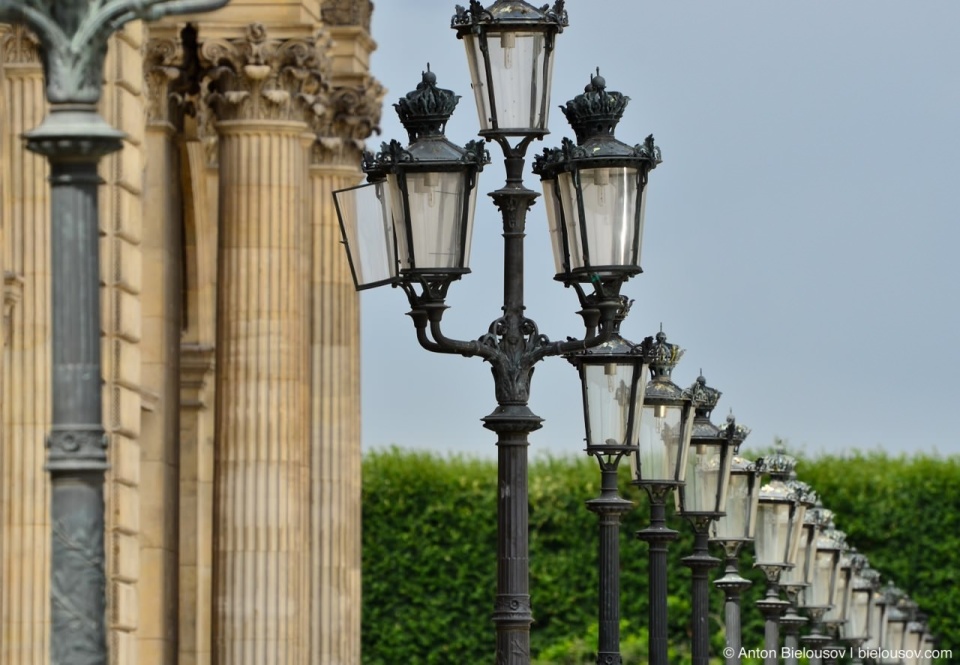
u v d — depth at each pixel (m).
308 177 85.69
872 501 174.50
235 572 77.38
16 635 60.75
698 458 66.25
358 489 89.50
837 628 114.94
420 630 167.50
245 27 78.06
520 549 43.31
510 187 44.53
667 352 60.75
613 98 45.22
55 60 28.58
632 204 44.34
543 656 167.62
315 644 87.75
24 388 61.00
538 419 43.59
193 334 88.44
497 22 44.31
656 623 60.16
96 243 28.53
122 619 65.75
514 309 44.09
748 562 167.38
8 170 61.84
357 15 87.75
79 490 28.16
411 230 42.94
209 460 89.06
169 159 78.62
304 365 79.56
